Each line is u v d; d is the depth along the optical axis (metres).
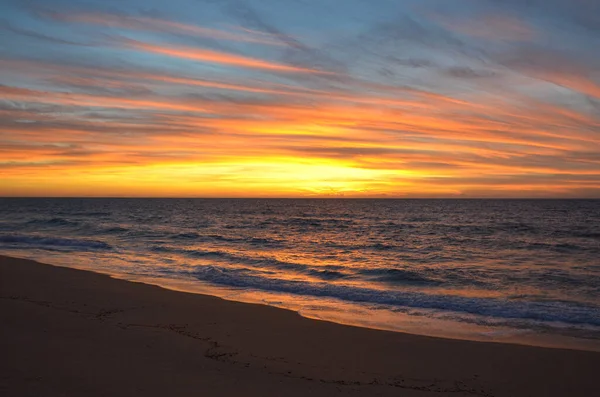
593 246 29.12
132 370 6.50
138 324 9.45
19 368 6.27
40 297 11.80
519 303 12.59
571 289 15.22
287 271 18.45
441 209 101.56
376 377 6.90
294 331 9.36
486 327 10.31
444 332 9.85
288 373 6.88
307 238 34.59
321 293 13.84
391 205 140.25
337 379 6.73
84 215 64.81
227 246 28.31
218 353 7.69
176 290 13.81
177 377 6.36
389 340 8.91
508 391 6.52
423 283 16.34
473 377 7.03
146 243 28.45
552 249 27.72
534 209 98.75
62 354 7.02
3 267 16.52
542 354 8.13
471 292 14.77
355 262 21.77
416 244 30.42
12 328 8.41
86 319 9.44
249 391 6.02
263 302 12.54
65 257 21.09
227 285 14.89
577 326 10.42
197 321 9.92
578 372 7.28
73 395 5.43
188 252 23.84
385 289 15.01
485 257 23.97
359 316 11.18
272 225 49.78
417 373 7.14
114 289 13.19
